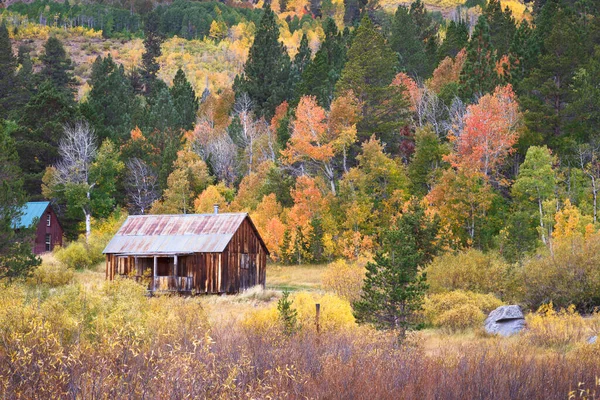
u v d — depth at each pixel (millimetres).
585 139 67625
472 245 52938
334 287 36031
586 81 67688
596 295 33531
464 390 12453
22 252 35688
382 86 79438
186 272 45750
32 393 9102
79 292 18953
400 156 79000
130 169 80938
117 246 46844
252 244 47406
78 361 9914
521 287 35062
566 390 12664
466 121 65500
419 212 44031
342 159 77812
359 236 56156
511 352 17922
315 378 12906
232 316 25812
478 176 55812
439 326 30062
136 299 20469
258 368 12844
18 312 14297
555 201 52469
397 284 23062
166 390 9391
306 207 62625
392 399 11797
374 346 17312
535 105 68875
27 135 78625
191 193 71500
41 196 75750
